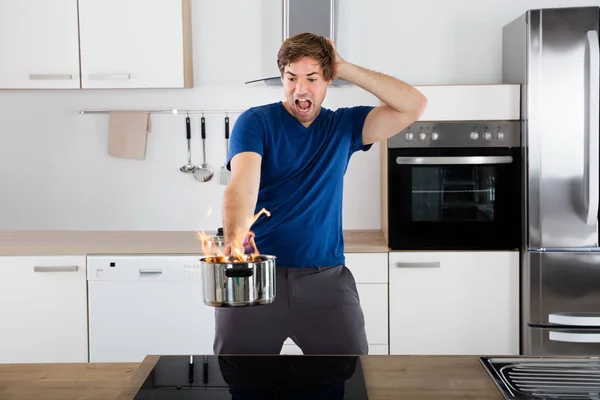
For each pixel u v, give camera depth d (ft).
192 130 13.29
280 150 7.16
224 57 13.12
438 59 13.00
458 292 11.51
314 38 6.79
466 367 4.77
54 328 11.56
